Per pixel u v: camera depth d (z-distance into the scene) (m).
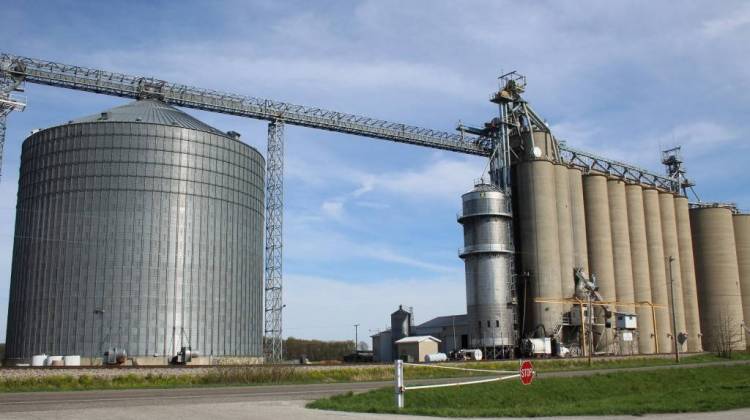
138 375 53.47
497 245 101.94
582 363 89.56
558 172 113.25
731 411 28.81
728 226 145.38
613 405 32.25
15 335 77.81
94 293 74.75
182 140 81.44
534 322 104.00
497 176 112.44
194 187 81.19
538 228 107.00
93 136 78.88
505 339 98.75
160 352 75.06
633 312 121.94
